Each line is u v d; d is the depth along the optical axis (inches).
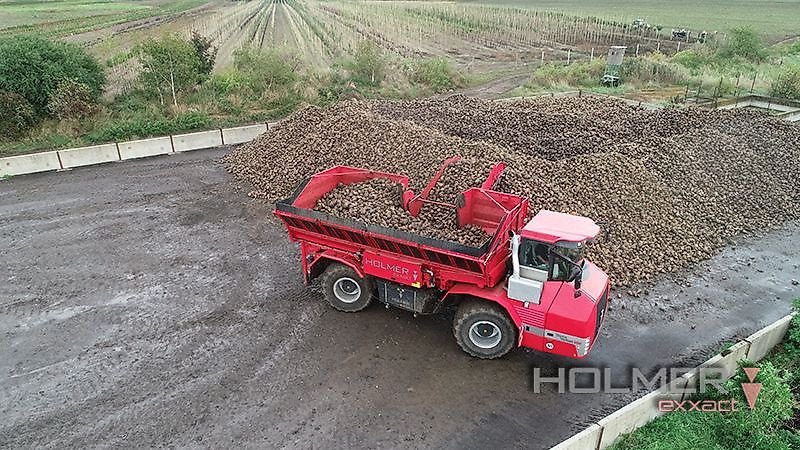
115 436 308.0
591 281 348.5
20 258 493.0
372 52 1161.4
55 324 402.9
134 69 1074.7
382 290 399.2
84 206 601.6
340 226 390.0
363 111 727.1
